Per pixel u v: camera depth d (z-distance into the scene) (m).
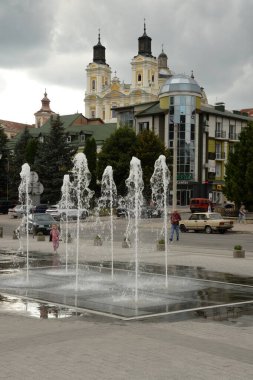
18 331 8.57
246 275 15.95
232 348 7.56
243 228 40.97
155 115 73.56
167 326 9.05
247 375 6.30
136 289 12.65
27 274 15.63
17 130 127.06
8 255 22.16
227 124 79.00
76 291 12.93
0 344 7.70
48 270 17.22
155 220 50.75
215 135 76.62
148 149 60.22
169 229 41.44
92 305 11.01
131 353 7.23
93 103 131.50
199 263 19.03
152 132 61.53
